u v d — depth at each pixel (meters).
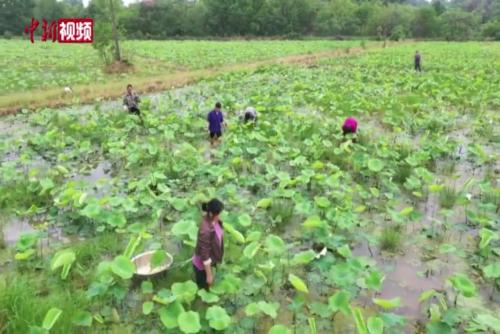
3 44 55.66
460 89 17.64
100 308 5.24
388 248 6.67
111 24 27.78
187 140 12.26
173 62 33.97
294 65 30.73
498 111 15.41
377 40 66.19
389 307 4.86
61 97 18.06
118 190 8.55
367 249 6.66
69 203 7.79
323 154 10.46
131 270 5.09
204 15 76.69
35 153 11.05
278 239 5.97
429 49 45.72
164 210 7.74
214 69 28.25
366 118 14.70
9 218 7.62
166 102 16.78
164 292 5.27
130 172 9.82
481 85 19.31
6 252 6.51
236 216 7.02
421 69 27.64
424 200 8.33
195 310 5.21
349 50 44.34
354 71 26.41
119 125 13.28
